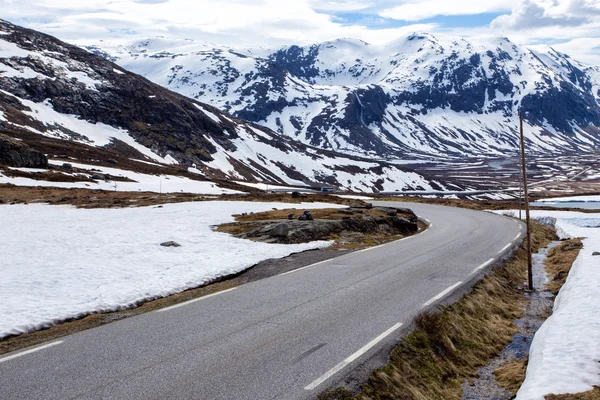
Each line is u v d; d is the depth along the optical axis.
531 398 8.23
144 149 183.50
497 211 66.19
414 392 9.12
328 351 9.66
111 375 8.12
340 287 15.17
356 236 27.86
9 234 25.45
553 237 37.38
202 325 11.05
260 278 16.55
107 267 17.08
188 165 187.00
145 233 26.36
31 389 7.49
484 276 18.14
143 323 11.16
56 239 23.77
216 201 51.62
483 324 13.84
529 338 13.56
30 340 9.98
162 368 8.48
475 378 10.90
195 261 18.66
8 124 144.50
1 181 69.50
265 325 11.15
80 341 9.81
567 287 17.05
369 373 8.92
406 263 19.73
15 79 184.75
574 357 9.87
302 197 62.34
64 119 177.88
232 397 7.50
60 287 14.10
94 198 55.66
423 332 11.53
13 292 13.28
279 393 7.71
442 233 31.66
